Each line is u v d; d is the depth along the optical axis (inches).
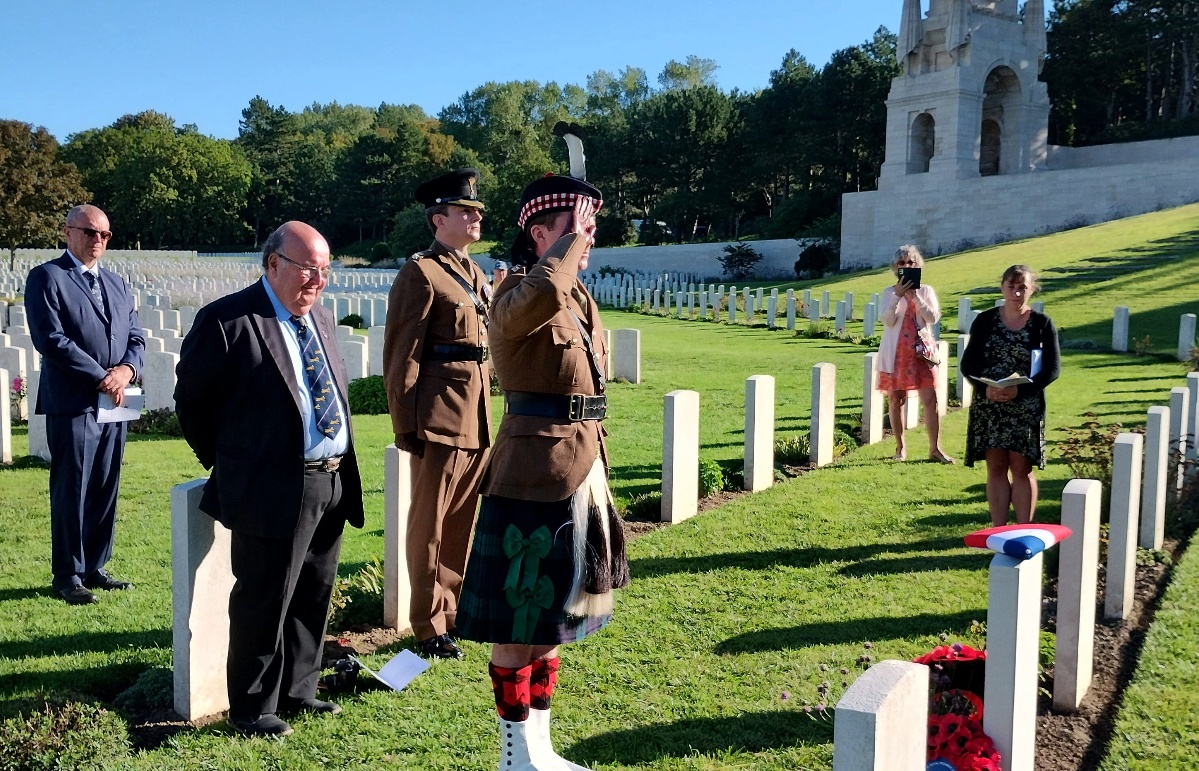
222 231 3951.8
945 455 377.4
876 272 1612.9
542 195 144.5
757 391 335.9
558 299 131.0
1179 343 658.8
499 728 164.9
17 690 179.9
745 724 167.0
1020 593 133.3
